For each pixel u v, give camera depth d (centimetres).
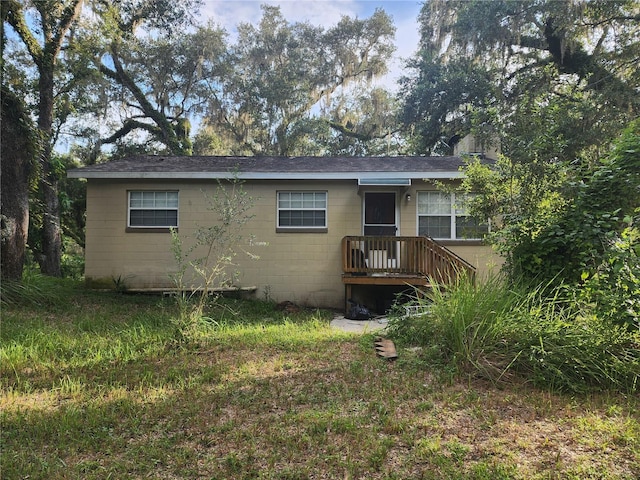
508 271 574
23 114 952
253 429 326
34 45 1330
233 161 1212
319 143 2559
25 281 904
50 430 326
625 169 487
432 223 1086
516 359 427
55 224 1518
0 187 908
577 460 271
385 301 1043
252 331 680
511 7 1588
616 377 401
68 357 529
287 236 1094
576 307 468
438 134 2031
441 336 502
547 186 571
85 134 1950
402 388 408
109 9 1501
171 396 401
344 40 2517
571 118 1025
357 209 1094
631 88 1392
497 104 1458
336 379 440
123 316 788
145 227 1073
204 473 265
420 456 280
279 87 2325
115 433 324
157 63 2109
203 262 1066
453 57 1897
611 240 452
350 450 291
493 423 328
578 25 1525
